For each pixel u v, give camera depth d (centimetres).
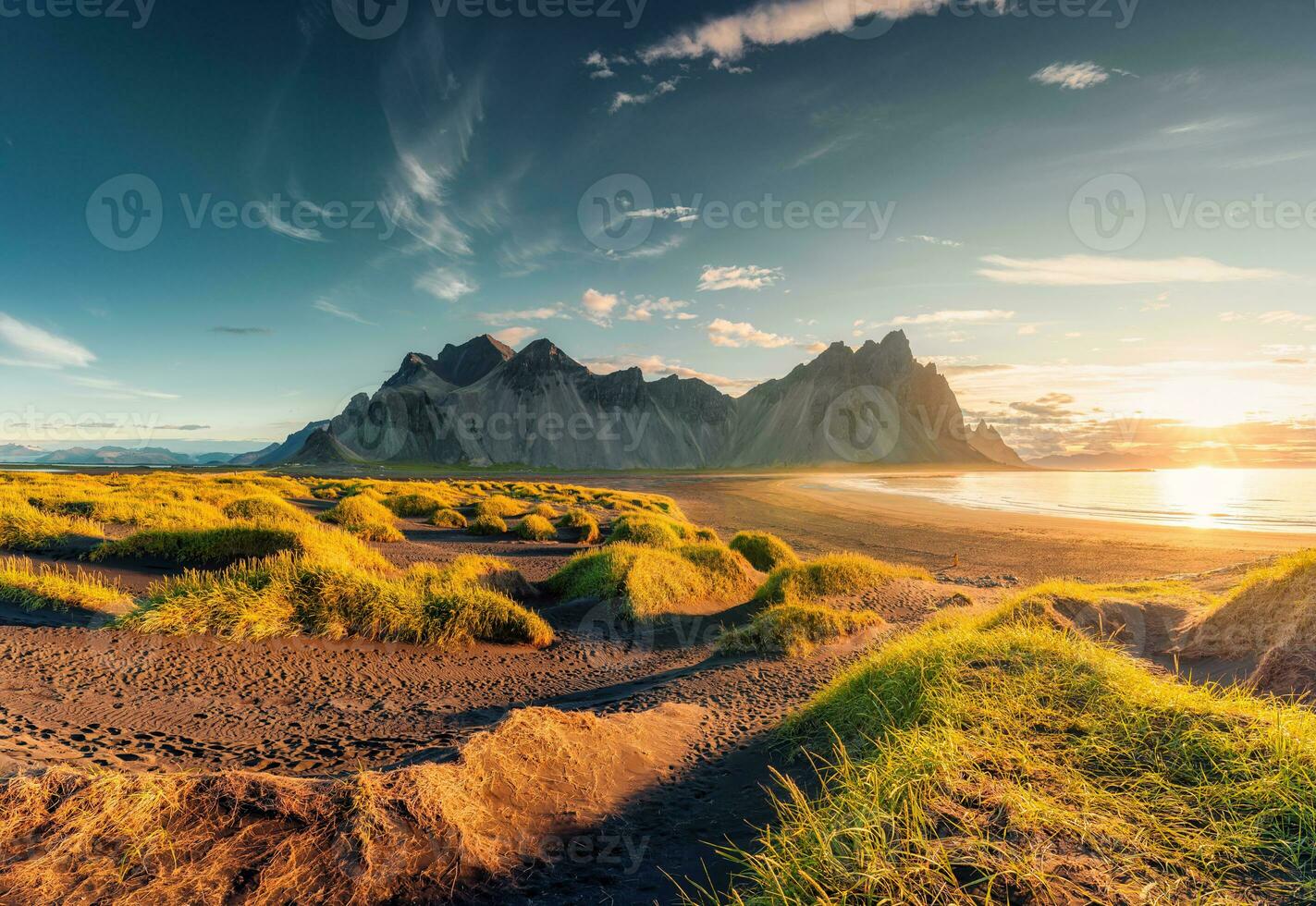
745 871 314
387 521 2144
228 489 2383
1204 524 4075
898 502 6269
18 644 629
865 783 337
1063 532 3631
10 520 1087
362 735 552
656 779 468
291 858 286
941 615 1219
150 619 722
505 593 1268
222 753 462
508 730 438
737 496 6656
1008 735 379
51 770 300
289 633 796
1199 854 264
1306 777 296
